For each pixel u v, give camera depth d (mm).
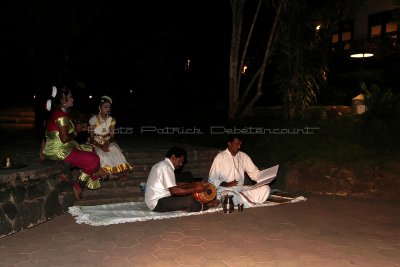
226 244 4598
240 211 6062
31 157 6500
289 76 9586
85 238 4727
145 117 15984
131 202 6414
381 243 4719
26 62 12359
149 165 7621
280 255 4293
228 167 6590
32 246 4449
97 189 6469
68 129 5816
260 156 8922
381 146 7754
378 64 15633
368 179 7359
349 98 14094
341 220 5672
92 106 20203
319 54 9727
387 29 16594
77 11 11438
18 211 4969
